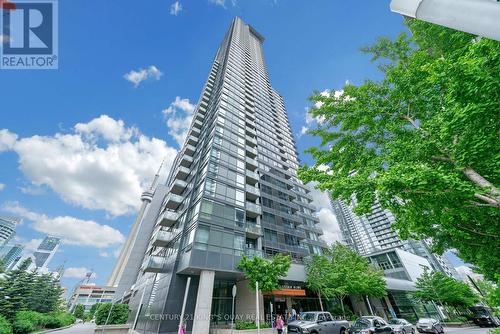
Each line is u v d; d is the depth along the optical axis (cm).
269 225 2720
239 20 7669
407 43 832
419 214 551
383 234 8325
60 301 4856
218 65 5059
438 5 140
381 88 796
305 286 2292
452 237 720
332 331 1278
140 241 4788
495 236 596
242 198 2431
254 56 6419
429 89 637
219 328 1599
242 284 1997
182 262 1778
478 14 129
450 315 3166
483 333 1800
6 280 2795
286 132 5038
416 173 460
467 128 469
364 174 614
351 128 835
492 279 746
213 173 2323
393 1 154
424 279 3125
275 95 5847
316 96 900
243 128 3356
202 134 3316
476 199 534
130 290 3641
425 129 580
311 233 3347
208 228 1897
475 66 422
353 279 2206
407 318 2903
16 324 2189
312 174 783
